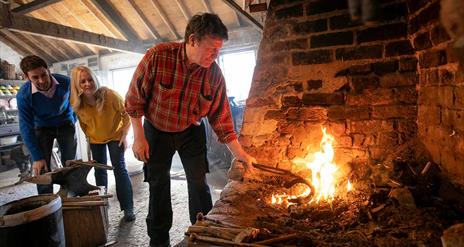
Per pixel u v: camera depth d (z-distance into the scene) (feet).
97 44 20.11
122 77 26.73
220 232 4.39
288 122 7.00
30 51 25.50
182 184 13.71
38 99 8.55
